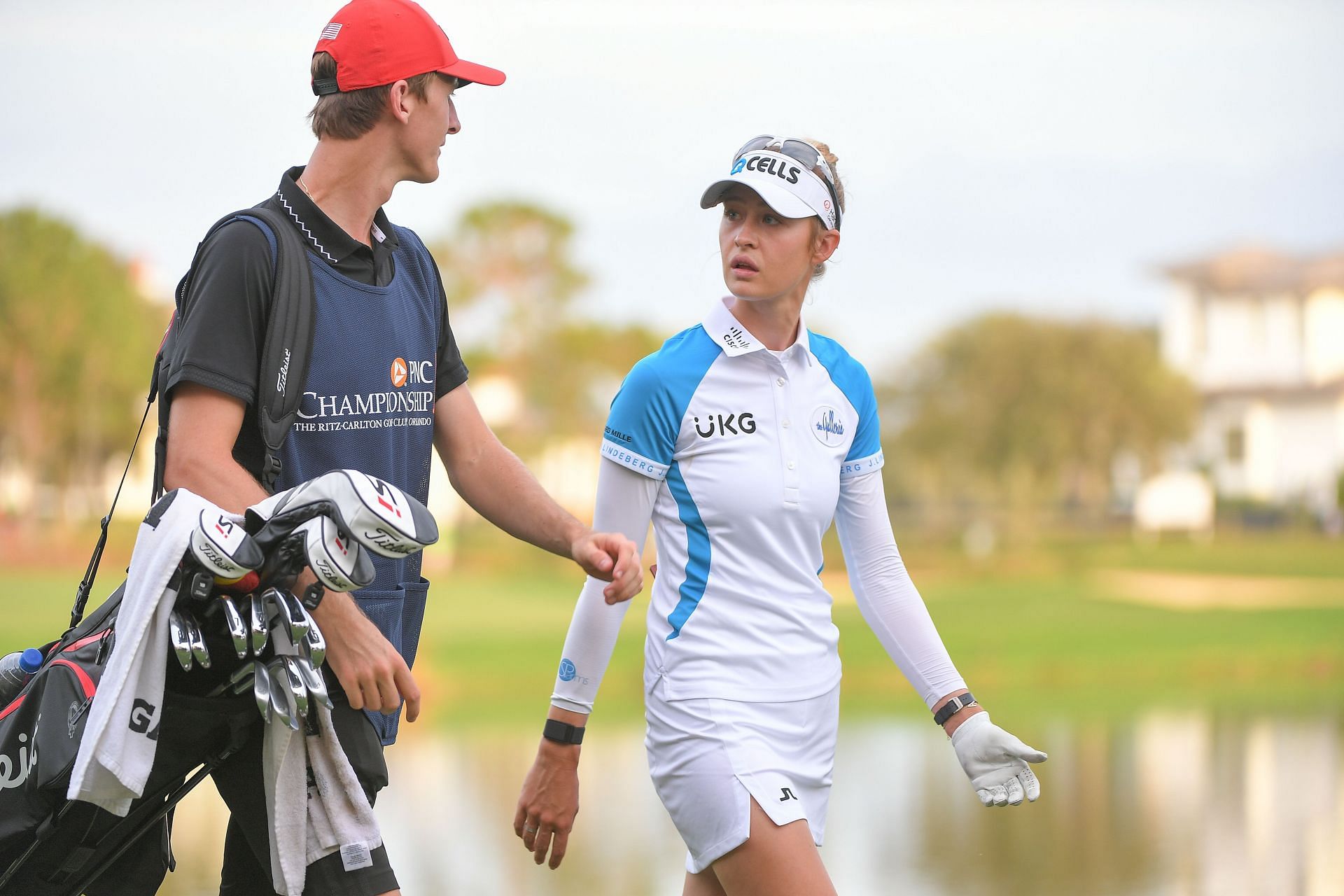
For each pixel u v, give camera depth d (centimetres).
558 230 18050
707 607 1114
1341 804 2977
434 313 1039
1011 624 10281
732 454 1119
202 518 820
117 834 927
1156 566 16700
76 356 17162
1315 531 19938
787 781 1087
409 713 900
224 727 931
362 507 809
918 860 2331
